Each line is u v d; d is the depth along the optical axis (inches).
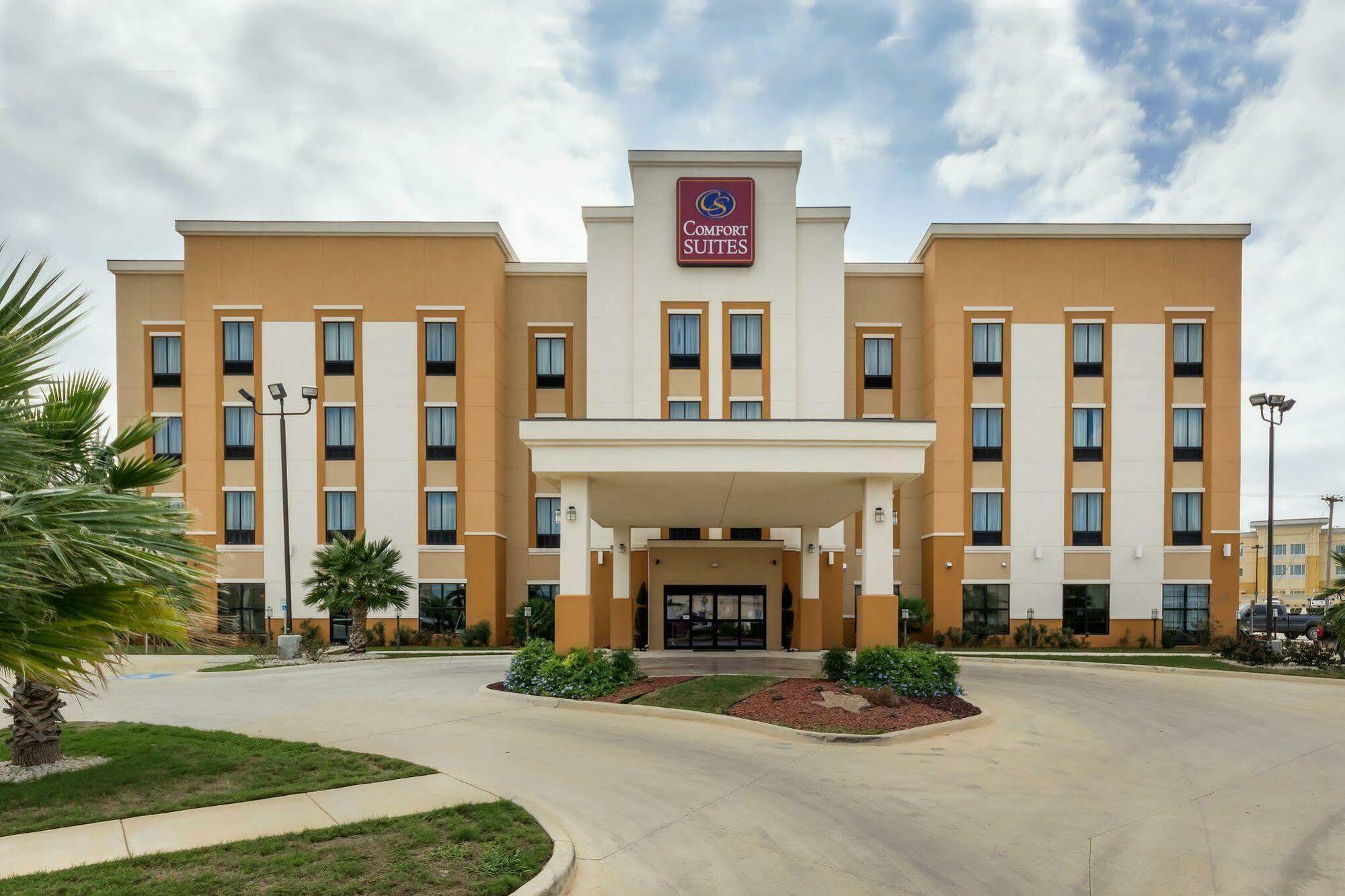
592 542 1146.7
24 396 228.7
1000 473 1173.1
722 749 431.5
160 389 1217.4
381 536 1172.5
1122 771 403.2
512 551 1239.5
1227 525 1163.9
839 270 1176.2
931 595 1175.6
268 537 1168.8
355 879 228.5
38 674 222.2
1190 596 1158.3
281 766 358.9
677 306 1165.1
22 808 292.7
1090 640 1150.3
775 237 1170.6
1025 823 315.3
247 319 1186.6
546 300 1263.5
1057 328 1182.3
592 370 1171.9
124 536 228.7
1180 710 583.2
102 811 289.6
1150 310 1181.7
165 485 1178.0
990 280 1187.3
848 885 250.7
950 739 468.8
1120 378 1179.9
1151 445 1173.1
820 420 639.1
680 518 965.2
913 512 1236.5
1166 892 251.4
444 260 1195.3
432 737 447.2
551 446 648.4
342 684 674.2
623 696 566.3
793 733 463.5
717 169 1173.1
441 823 278.7
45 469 233.3
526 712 537.0
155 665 840.9
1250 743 473.4
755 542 1055.0
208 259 1187.3
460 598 1172.5
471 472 1179.9
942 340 1185.4
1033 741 468.8
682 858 269.3
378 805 301.0
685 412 1155.3
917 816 320.8
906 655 598.9
